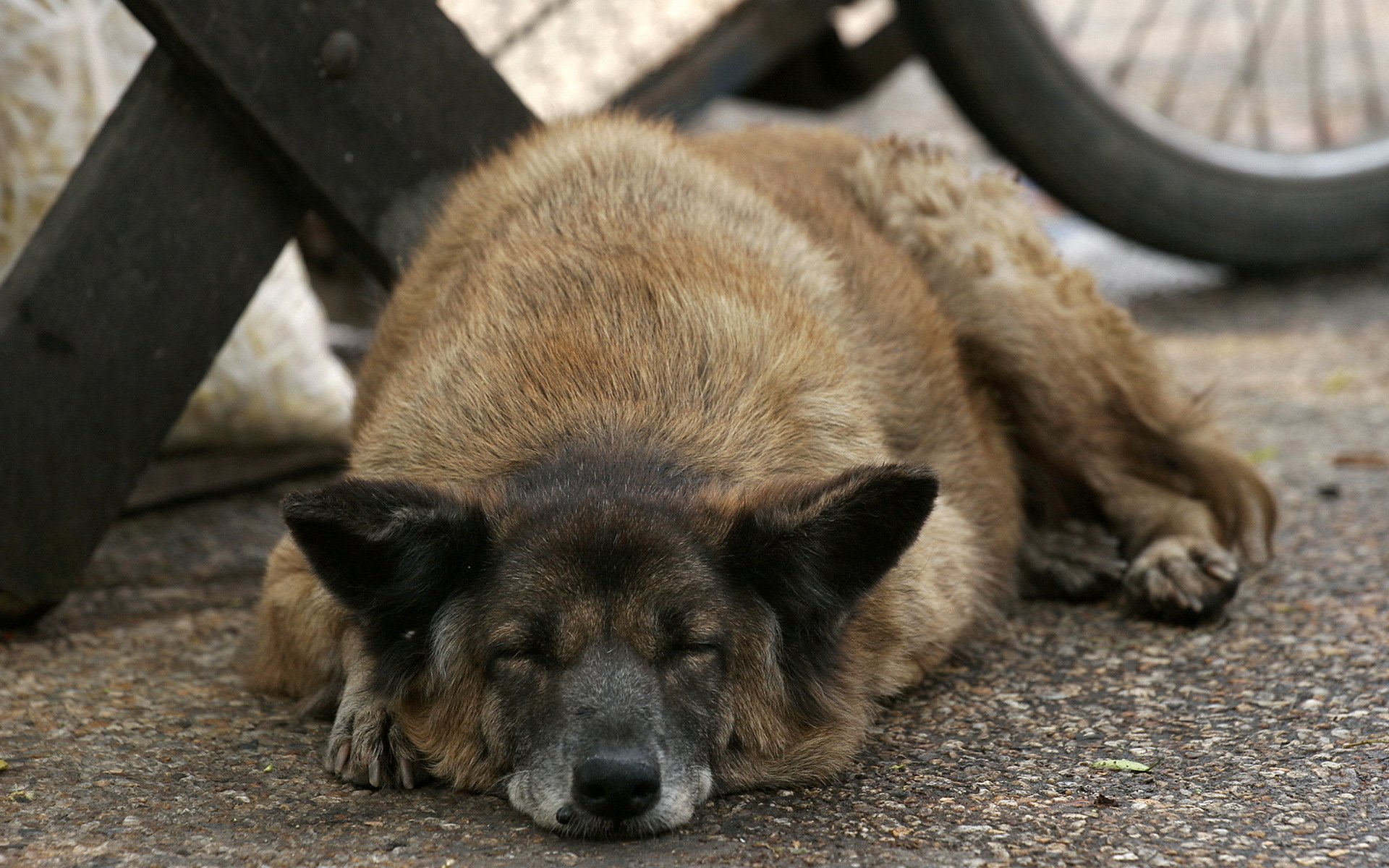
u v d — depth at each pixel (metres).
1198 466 9.05
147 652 7.84
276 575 7.09
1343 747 6.25
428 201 8.41
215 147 7.85
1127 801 5.86
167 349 7.88
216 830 5.71
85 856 5.42
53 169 8.82
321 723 6.95
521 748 5.83
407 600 6.01
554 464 6.22
